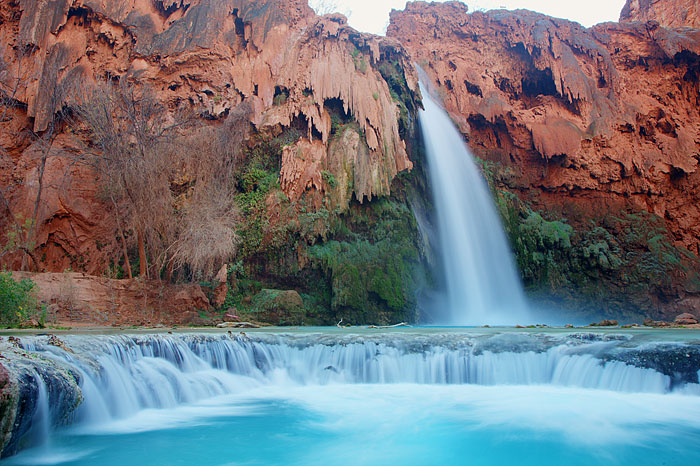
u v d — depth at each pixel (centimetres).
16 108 2767
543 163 3709
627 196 3759
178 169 2519
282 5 3098
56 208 2514
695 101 4038
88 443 705
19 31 2778
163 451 679
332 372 1180
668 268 3409
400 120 3048
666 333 1265
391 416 859
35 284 1648
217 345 1135
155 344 990
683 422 785
